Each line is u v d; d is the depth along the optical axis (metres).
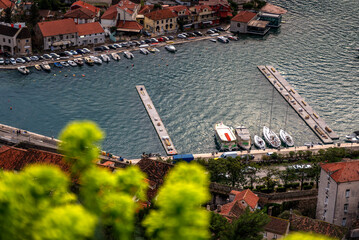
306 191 105.62
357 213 95.12
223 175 112.62
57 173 12.50
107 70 183.62
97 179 13.04
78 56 192.75
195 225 10.77
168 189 11.12
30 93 164.75
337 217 94.50
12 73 178.00
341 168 94.75
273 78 182.25
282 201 103.31
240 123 153.75
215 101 166.00
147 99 164.25
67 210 10.64
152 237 10.93
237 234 44.78
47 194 12.02
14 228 10.80
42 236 10.37
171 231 10.75
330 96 172.38
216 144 142.75
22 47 193.75
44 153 97.94
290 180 115.69
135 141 142.38
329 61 198.50
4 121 148.00
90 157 13.17
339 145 142.12
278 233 80.50
